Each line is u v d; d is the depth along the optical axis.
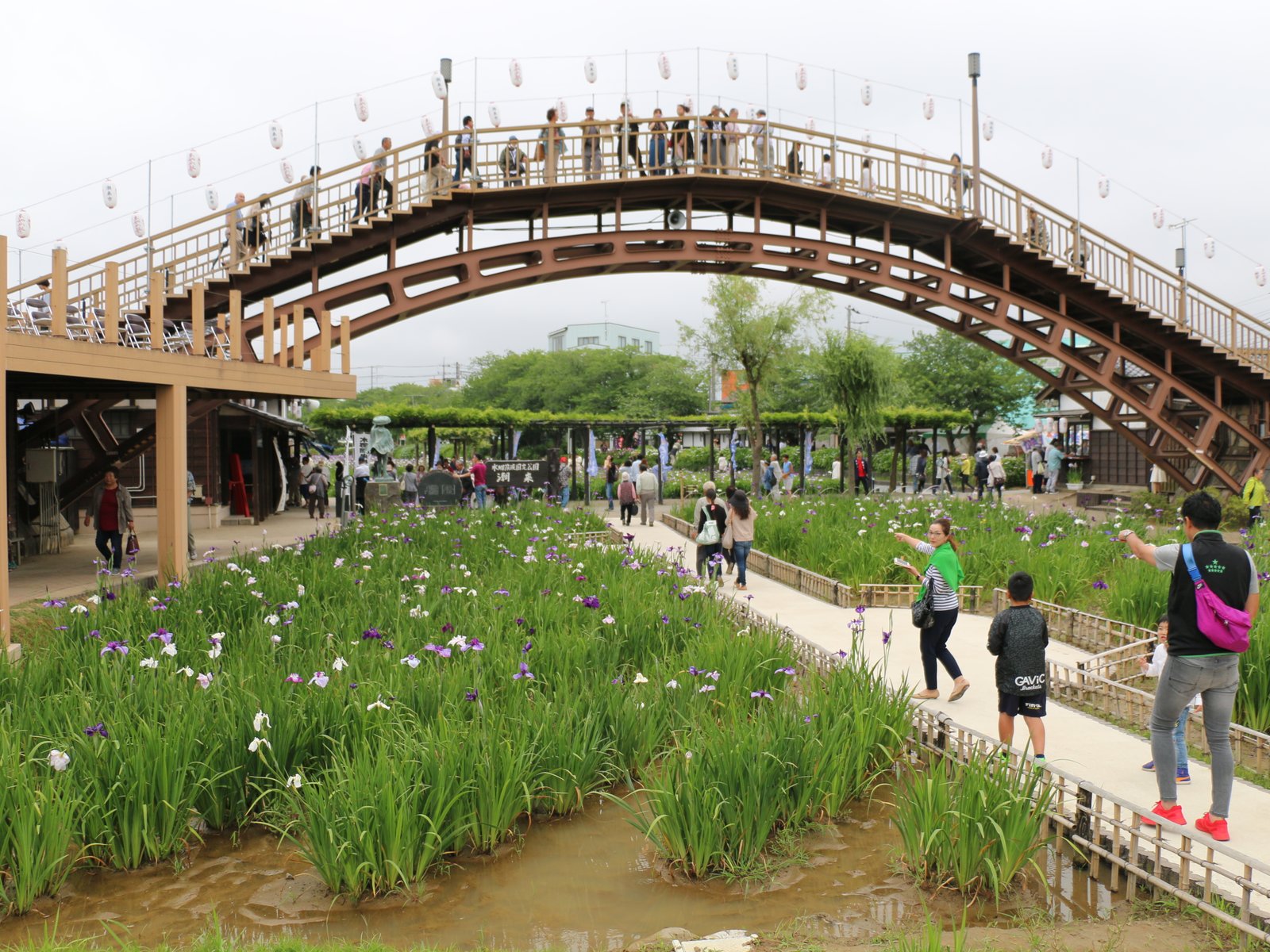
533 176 23.44
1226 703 5.18
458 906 4.86
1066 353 26.50
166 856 5.35
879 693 6.80
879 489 42.16
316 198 20.28
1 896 4.77
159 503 12.20
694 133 23.59
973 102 25.48
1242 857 4.37
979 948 4.20
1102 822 5.34
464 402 81.94
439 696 6.45
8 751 5.21
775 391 54.41
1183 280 26.36
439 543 14.36
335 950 4.17
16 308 11.30
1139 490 31.53
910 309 28.89
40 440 18.02
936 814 4.98
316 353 15.96
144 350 11.43
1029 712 6.32
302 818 5.25
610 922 4.69
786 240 24.69
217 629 8.65
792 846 5.43
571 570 11.60
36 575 13.97
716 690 7.32
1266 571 11.45
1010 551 13.74
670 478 39.16
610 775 6.25
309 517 28.14
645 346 126.94
